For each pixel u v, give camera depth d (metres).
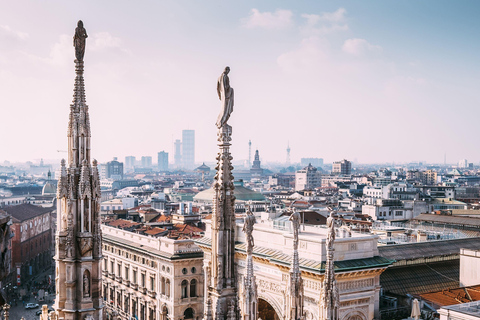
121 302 127.25
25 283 165.38
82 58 26.22
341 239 75.12
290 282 28.64
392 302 80.38
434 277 90.44
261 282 82.06
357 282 75.44
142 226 156.62
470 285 85.62
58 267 25.69
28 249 178.00
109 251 133.62
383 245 97.44
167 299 110.06
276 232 81.94
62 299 25.53
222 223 23.92
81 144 25.75
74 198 25.45
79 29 26.12
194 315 110.06
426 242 100.19
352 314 74.69
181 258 108.00
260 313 83.81
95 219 25.75
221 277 23.92
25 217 176.88
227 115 24.11
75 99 26.06
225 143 24.05
